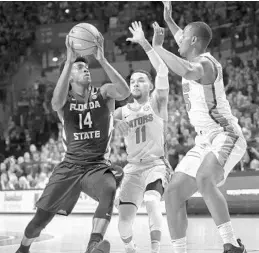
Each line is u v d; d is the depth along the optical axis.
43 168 15.02
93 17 22.78
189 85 4.75
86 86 5.01
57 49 22.56
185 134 13.97
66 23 22.75
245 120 13.73
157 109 5.77
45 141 19.06
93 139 4.96
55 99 4.88
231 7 20.08
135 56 20.95
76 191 4.93
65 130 5.03
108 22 22.56
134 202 5.61
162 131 5.83
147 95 5.94
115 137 14.70
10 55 22.97
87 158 4.92
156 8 21.94
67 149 5.03
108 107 5.01
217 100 4.66
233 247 4.38
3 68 22.78
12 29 23.52
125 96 4.98
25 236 4.91
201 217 11.76
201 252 6.31
